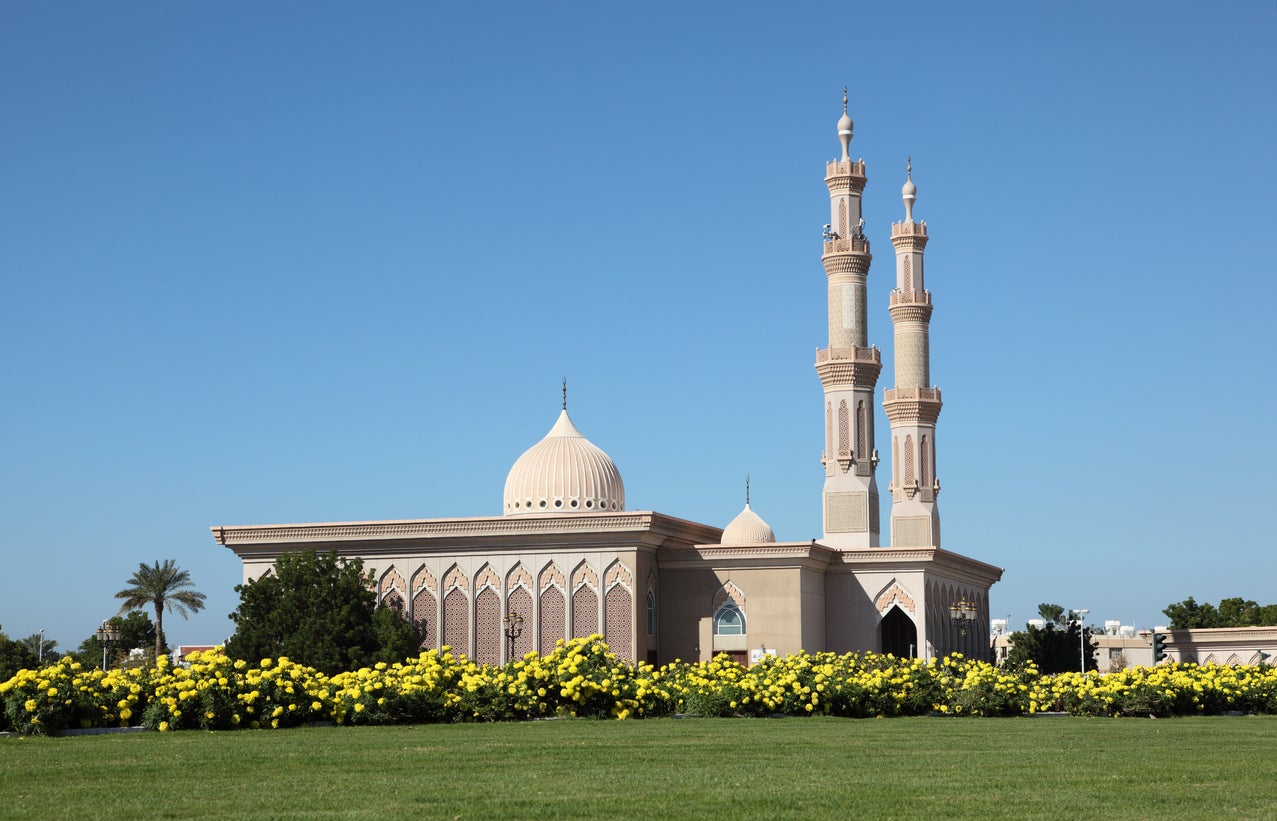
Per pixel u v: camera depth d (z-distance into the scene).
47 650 121.81
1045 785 18.80
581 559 70.31
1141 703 40.53
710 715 37.50
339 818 15.41
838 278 82.19
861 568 74.56
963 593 83.06
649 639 71.44
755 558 71.31
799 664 39.91
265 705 31.47
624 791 17.94
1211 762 22.66
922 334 87.75
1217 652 105.44
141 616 133.88
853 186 83.31
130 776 19.94
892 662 42.62
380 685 33.06
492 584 71.56
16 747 25.22
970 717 39.41
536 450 79.12
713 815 15.65
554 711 35.66
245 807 16.44
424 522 72.00
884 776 19.94
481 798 17.17
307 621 68.06
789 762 22.23
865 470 80.06
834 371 80.88
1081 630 102.50
